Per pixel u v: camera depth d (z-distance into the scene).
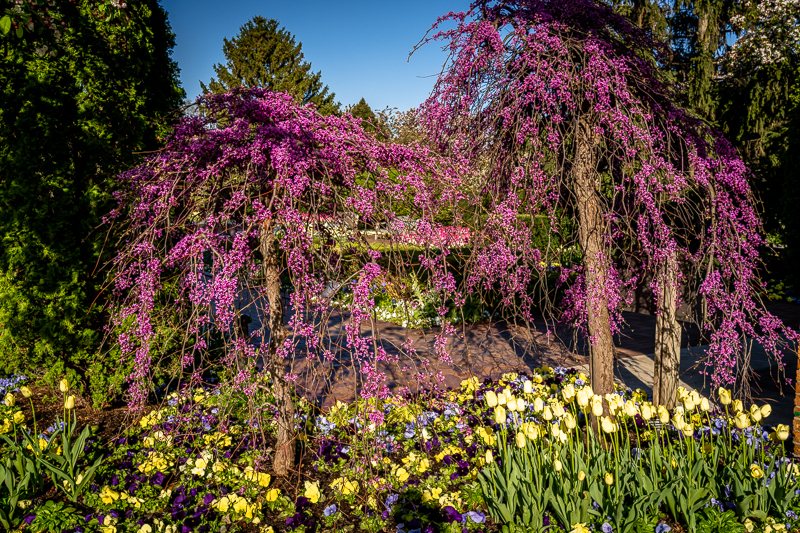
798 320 7.82
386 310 8.09
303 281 2.38
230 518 2.50
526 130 3.02
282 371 2.92
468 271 3.31
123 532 2.40
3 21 3.13
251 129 2.61
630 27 3.35
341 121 2.69
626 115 2.96
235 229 2.60
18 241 3.87
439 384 2.84
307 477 2.95
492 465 2.51
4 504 2.48
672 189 2.88
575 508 2.25
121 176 2.81
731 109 12.80
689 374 5.28
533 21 3.23
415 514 2.53
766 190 11.90
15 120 3.84
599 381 3.39
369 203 2.50
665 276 3.13
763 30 11.88
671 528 2.32
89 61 4.00
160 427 3.30
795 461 2.96
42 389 4.48
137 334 2.60
